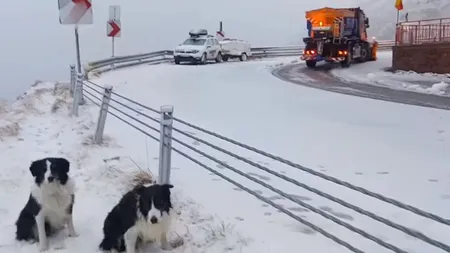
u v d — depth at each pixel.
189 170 9.23
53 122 14.04
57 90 20.83
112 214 5.77
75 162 9.48
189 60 36.28
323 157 10.36
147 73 29.30
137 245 5.73
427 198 7.76
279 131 13.10
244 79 26.41
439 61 30.47
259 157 10.36
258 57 45.50
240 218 6.85
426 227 6.60
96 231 6.43
